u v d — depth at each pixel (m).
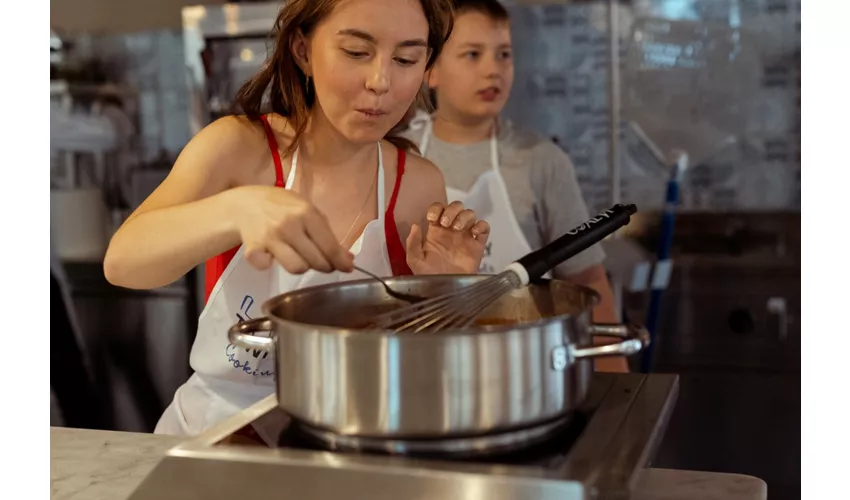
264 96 1.12
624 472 0.58
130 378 2.21
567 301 0.73
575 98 1.97
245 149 1.01
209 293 1.04
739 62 1.89
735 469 1.94
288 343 0.63
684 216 1.94
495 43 1.68
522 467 0.58
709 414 1.95
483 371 0.59
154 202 0.94
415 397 0.59
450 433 0.59
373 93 0.90
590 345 0.66
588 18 1.94
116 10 2.12
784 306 1.90
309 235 0.74
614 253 1.97
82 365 2.21
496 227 1.75
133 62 2.14
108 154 2.20
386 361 0.59
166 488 0.61
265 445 0.64
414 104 1.21
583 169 1.99
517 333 0.59
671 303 1.96
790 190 1.89
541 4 1.96
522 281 0.70
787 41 1.85
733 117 1.90
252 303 1.00
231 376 1.03
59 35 2.17
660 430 0.68
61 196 2.22
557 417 0.63
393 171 1.07
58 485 0.78
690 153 1.93
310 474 0.59
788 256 1.89
